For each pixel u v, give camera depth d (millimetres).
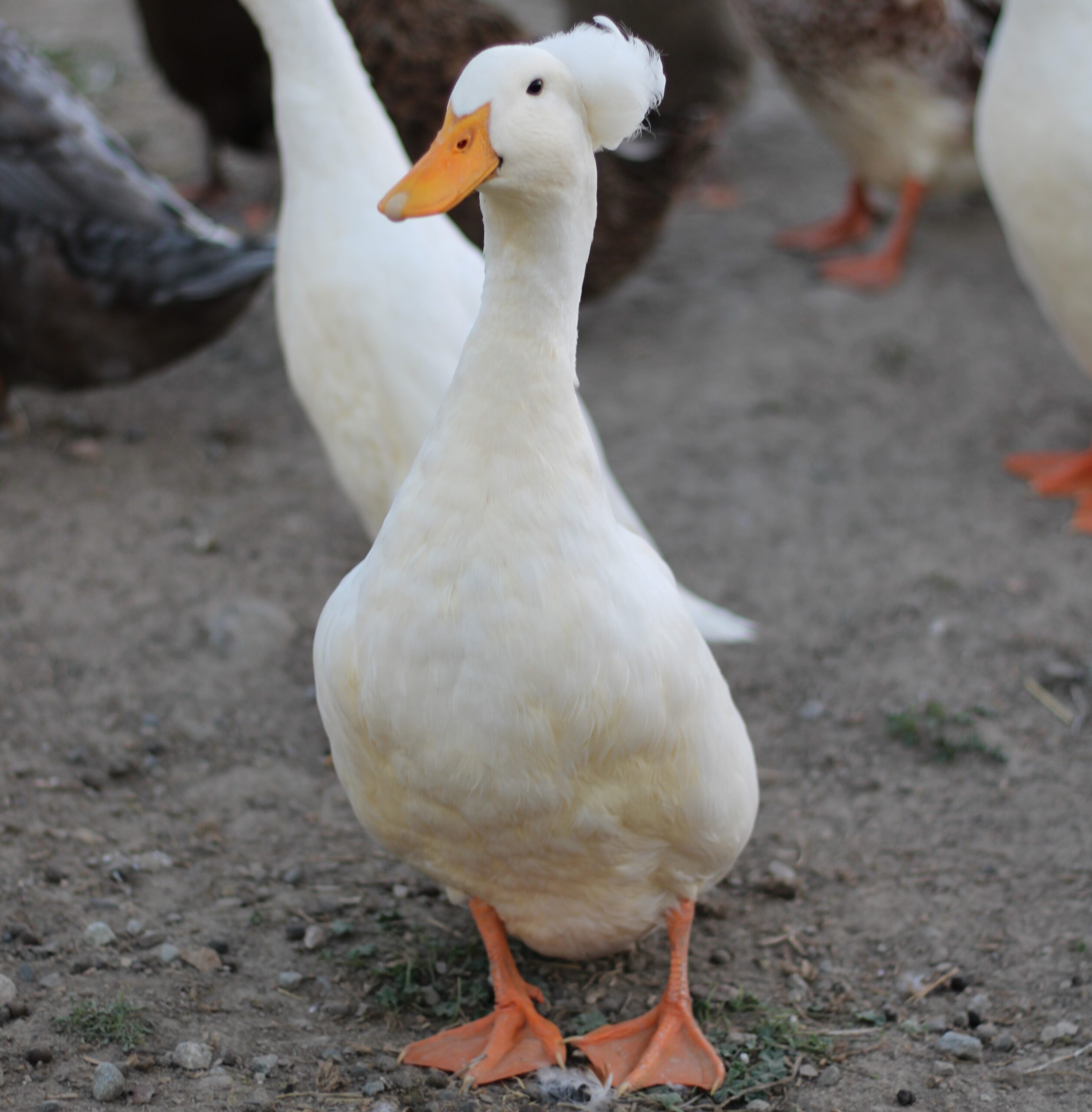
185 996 4086
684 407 8414
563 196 3098
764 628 6473
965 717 5766
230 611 6137
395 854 3879
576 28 3240
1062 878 4863
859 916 4660
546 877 3713
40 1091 3645
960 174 9617
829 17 8906
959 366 8914
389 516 3385
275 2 4816
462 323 4863
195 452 7750
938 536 7238
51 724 5488
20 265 6930
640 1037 3953
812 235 10352
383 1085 3758
